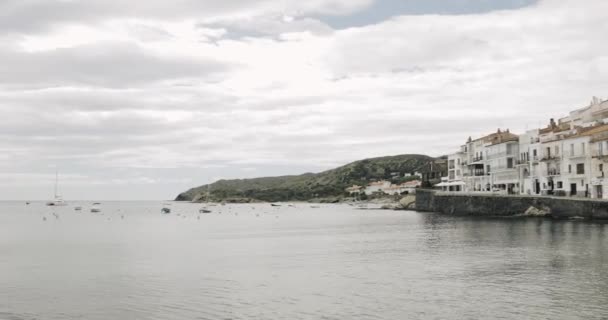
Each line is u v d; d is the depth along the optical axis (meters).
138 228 124.38
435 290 36.91
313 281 41.81
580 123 122.81
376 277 42.69
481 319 29.55
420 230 87.00
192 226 130.25
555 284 37.66
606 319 29.06
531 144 125.56
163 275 46.38
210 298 36.34
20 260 59.06
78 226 136.25
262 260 55.34
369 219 132.38
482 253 54.34
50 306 35.22
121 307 34.50
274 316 31.38
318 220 141.00
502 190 137.50
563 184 110.69
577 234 68.25
